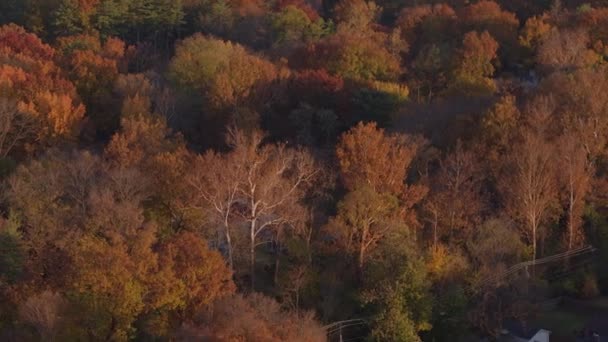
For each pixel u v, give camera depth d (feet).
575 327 250.16
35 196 248.73
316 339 212.23
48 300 210.38
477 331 248.73
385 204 261.85
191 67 379.14
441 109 331.98
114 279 218.59
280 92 368.07
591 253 278.46
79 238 228.43
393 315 232.73
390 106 347.77
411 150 286.05
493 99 335.67
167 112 349.82
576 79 326.03
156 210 268.41
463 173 281.33
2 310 222.28
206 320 208.03
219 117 349.00
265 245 274.98
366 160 274.16
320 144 342.44
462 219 271.28
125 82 365.81
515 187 274.77
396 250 245.24
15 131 316.19
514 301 251.39
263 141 342.85
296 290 242.99
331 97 362.53
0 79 334.24
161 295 220.02
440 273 253.85
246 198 262.06
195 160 274.98
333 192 286.25
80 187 256.32
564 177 279.90
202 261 226.17
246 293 239.71
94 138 354.54
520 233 274.98
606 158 303.27
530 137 280.31
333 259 256.93
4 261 227.61
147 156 282.56
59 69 375.45
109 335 219.82
